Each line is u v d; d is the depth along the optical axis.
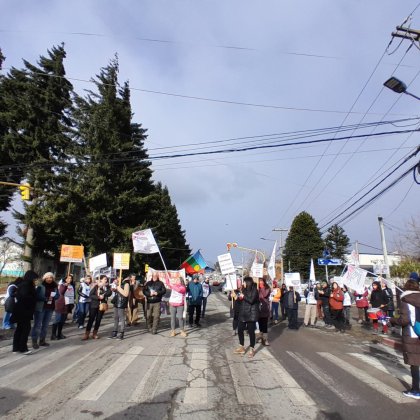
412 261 29.75
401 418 5.24
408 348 6.25
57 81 30.22
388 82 12.22
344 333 14.27
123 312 11.01
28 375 6.79
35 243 30.28
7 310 8.89
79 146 30.34
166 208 59.31
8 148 28.50
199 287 14.82
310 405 5.66
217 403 5.64
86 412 5.12
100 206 28.55
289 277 27.16
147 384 6.46
